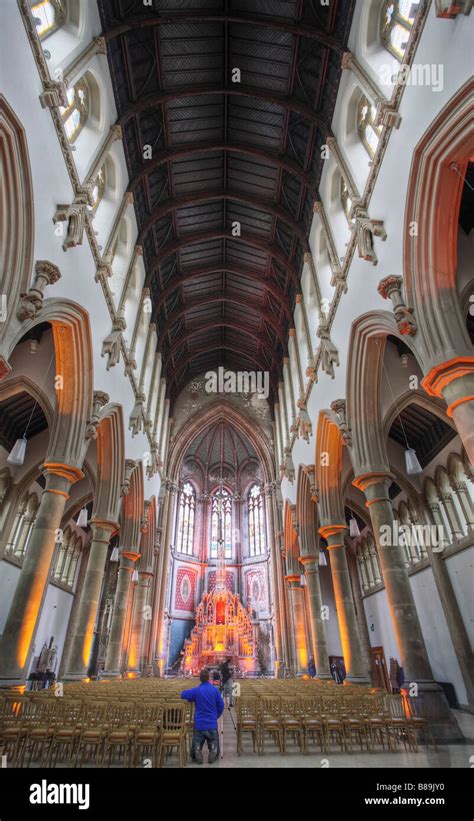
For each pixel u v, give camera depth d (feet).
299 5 40.52
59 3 33.78
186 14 42.47
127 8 39.83
